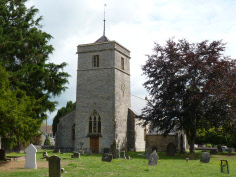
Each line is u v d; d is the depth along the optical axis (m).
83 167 18.00
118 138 36.66
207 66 30.19
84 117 37.69
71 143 39.69
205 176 14.23
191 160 24.55
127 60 41.50
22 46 30.97
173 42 32.72
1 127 19.02
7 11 32.56
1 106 18.38
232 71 30.69
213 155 33.25
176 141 40.91
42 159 24.75
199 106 28.78
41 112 32.78
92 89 37.84
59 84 34.00
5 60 29.67
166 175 14.48
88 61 38.62
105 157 22.20
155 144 42.34
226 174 14.99
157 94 32.22
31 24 34.06
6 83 21.36
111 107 36.44
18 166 18.92
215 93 27.89
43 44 33.50
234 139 40.41
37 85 32.69
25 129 20.23
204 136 45.03
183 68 30.66
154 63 32.38
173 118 31.77
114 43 37.41
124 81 39.91
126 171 16.06
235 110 28.39
